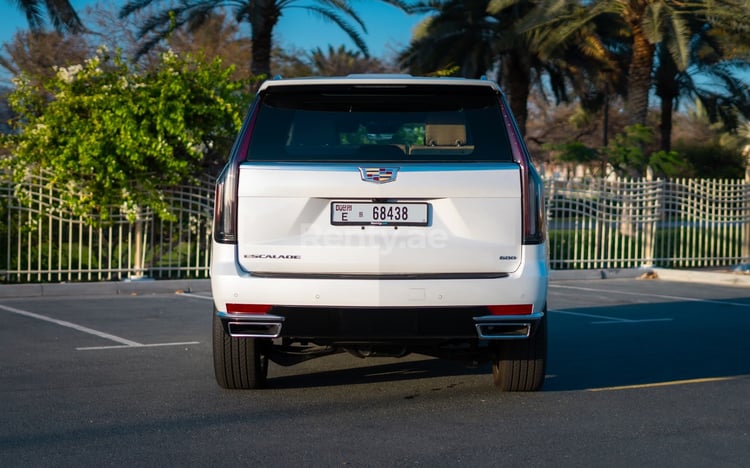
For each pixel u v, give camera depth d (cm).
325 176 509
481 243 512
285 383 632
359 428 505
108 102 1298
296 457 447
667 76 3641
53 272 1279
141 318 993
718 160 4806
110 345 803
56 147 1315
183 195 1385
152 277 1345
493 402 575
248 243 512
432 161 520
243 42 4212
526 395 598
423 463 438
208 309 1080
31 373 666
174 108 1317
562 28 2675
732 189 1788
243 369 580
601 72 3008
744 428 517
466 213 512
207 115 1370
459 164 516
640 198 1689
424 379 649
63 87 1341
